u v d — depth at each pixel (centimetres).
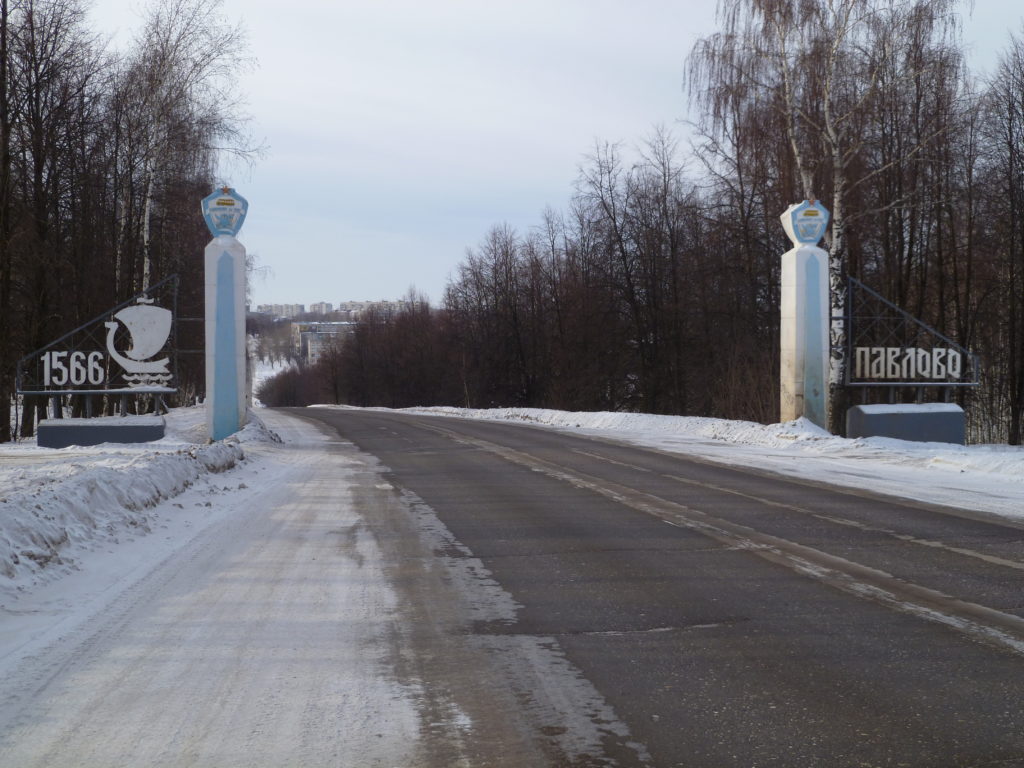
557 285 6488
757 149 2786
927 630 619
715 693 497
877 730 440
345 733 443
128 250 3189
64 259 2902
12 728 452
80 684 518
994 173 3756
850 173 2656
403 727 450
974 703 476
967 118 3300
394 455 2144
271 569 842
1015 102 3603
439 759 411
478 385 7431
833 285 2486
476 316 7594
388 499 1345
